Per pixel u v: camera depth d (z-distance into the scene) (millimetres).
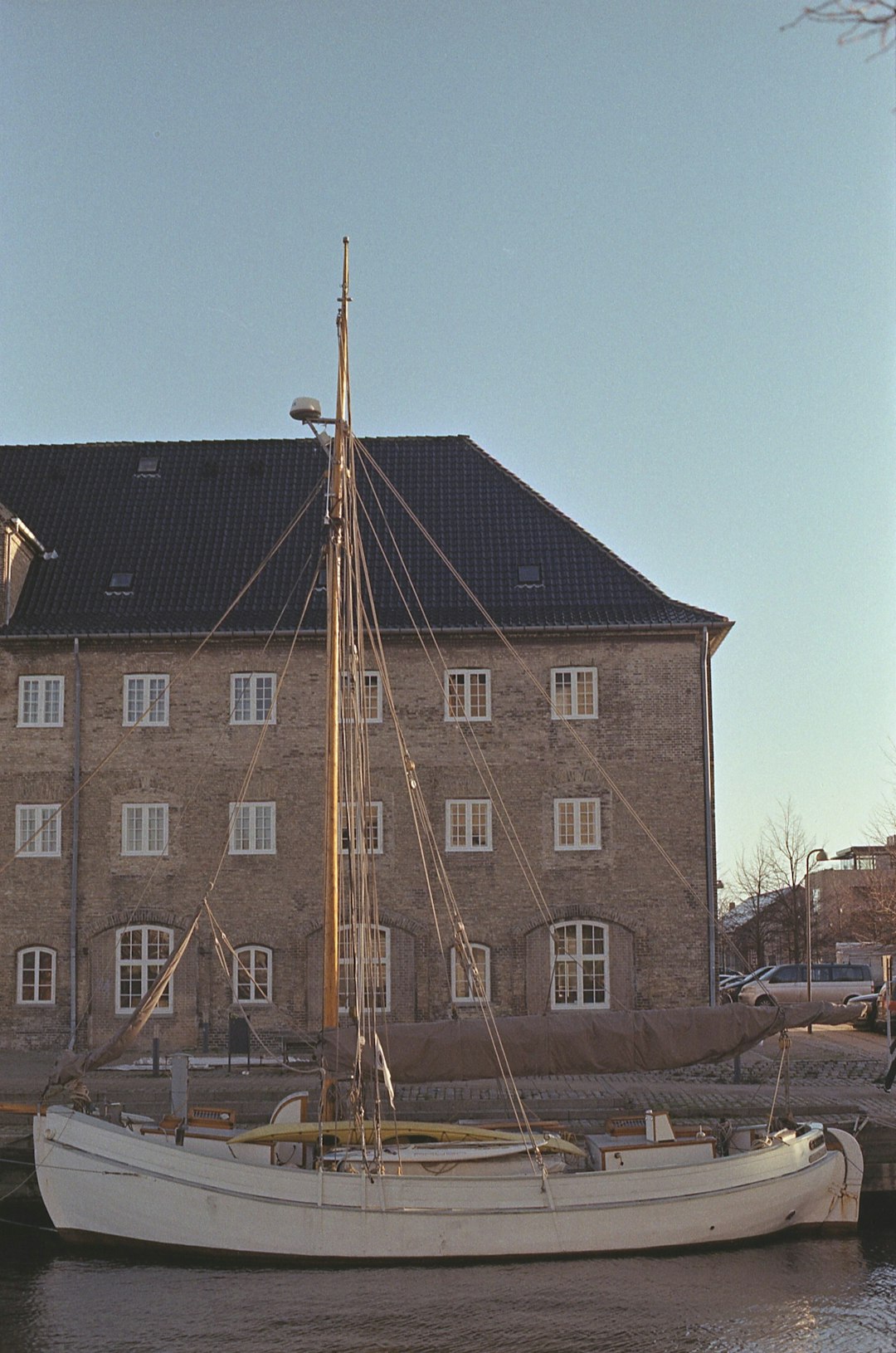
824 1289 21141
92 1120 23094
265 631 41750
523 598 43438
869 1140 26047
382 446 48375
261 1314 19969
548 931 40750
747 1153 23609
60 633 41844
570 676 42062
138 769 41750
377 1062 22047
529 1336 19141
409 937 40688
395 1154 22797
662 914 40875
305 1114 25156
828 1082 32219
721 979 63750
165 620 42562
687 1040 22531
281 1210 22062
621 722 41719
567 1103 28578
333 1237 21984
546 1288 21047
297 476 47688
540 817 41375
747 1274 21859
